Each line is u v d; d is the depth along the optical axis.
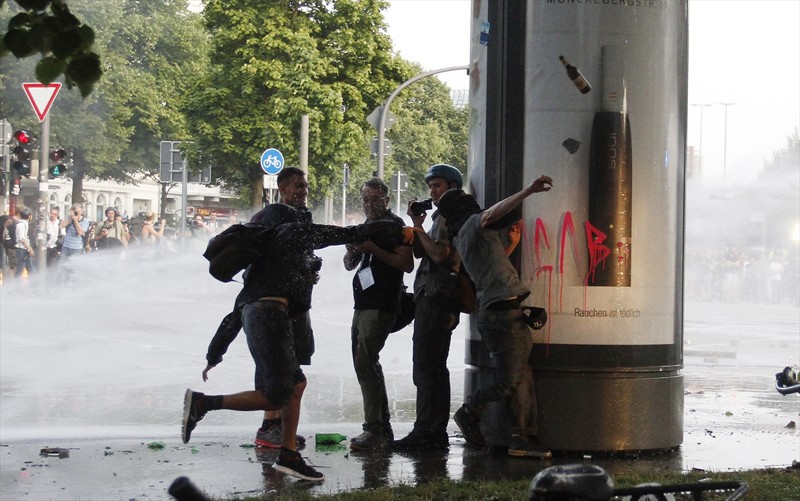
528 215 11.70
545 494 4.04
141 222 55.06
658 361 11.88
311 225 10.38
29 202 80.62
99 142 90.81
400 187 55.59
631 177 11.64
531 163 11.70
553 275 11.62
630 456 11.71
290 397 10.25
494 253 11.20
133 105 97.38
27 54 7.31
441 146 119.19
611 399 11.63
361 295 12.14
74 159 92.69
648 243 11.76
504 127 11.83
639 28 11.62
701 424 14.51
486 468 11.02
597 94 11.59
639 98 11.65
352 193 83.88
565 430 11.62
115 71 93.19
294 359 10.36
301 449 12.24
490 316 11.17
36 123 84.75
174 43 104.88
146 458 11.52
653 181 11.74
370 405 12.20
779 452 12.24
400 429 14.05
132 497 9.55
